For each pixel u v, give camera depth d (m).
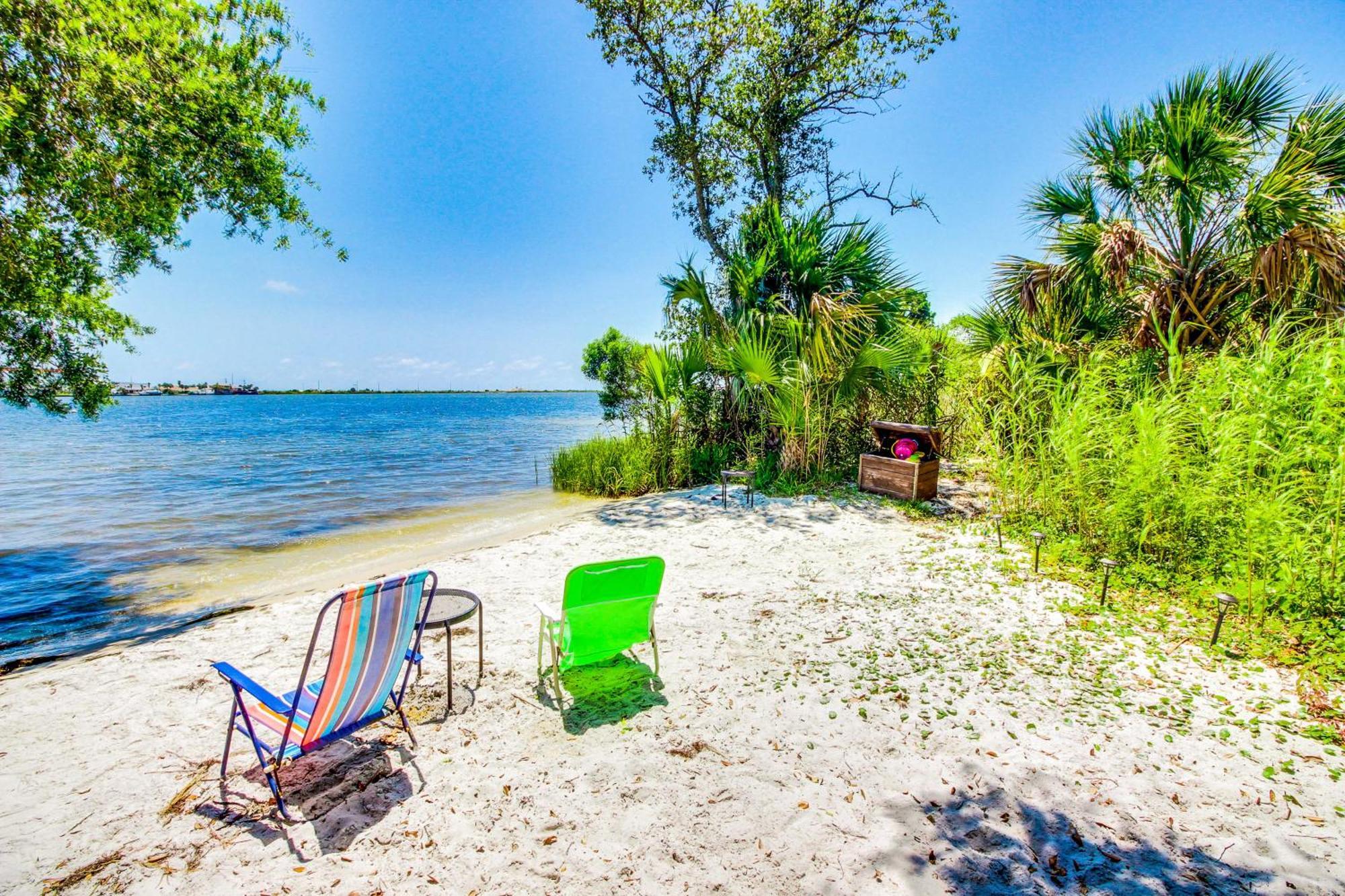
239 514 11.34
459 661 4.39
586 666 4.28
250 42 7.34
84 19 5.59
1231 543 5.21
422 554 8.24
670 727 3.53
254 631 5.14
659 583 3.77
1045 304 9.80
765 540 7.63
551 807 2.86
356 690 2.88
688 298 12.43
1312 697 3.61
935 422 12.48
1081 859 2.48
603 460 13.29
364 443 30.17
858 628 4.88
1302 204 7.43
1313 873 2.36
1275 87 7.86
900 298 11.23
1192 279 8.61
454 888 2.40
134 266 7.82
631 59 14.26
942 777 3.03
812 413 10.87
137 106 6.25
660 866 2.50
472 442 30.28
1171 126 7.96
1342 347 5.00
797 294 11.90
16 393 7.16
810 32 13.73
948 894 2.33
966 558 6.54
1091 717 3.51
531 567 6.83
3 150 5.54
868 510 8.99
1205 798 2.81
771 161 15.17
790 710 3.69
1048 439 8.01
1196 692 3.74
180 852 2.58
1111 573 5.73
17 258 6.39
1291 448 5.01
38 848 2.59
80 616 6.06
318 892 2.38
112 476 17.50
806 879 2.42
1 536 9.70
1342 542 4.61
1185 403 6.34
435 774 3.12
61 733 3.54
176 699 3.95
